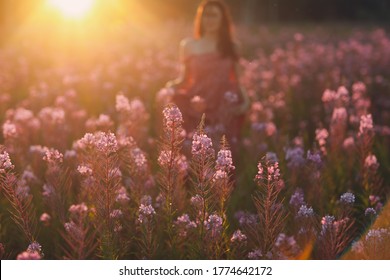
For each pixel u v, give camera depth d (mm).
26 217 5719
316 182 6281
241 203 6562
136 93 10344
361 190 6664
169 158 5766
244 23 44938
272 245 5543
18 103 9578
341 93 7523
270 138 7801
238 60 7680
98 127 7691
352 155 7023
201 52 7570
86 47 17047
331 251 5543
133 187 6117
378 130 8117
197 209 5660
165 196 5836
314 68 11508
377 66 11555
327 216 5570
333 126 7133
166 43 18766
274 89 10617
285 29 28250
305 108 9555
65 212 6102
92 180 5848
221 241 5668
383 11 47250
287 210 6070
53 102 9977
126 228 5980
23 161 6715
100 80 10969
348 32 25562
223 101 7391
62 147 7016
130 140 6414
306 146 7922
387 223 5918
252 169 6789
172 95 7402
